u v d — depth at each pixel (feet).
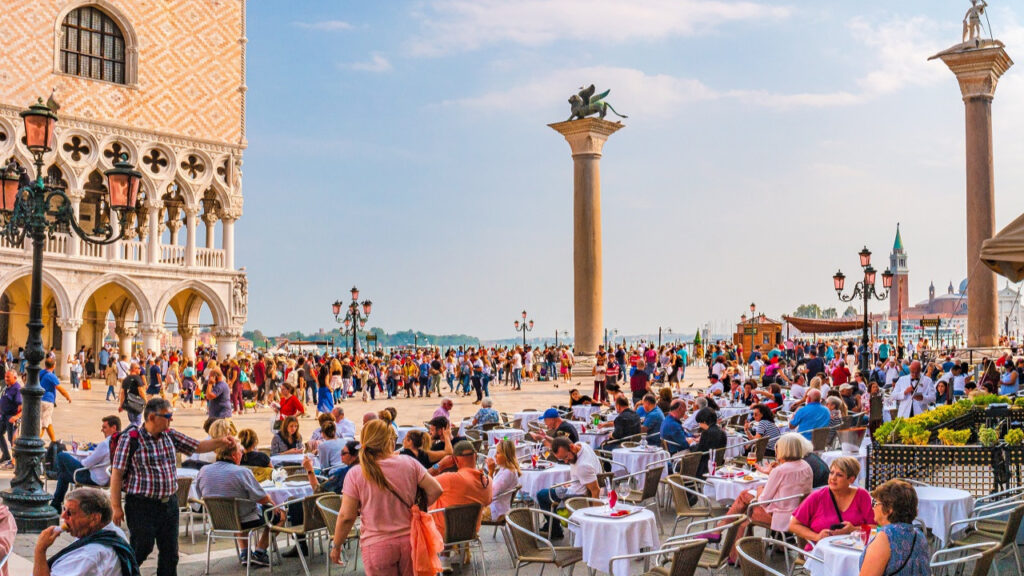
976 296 118.21
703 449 57.62
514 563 44.68
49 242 157.58
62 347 159.94
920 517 39.68
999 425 55.31
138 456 34.68
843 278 126.41
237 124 182.70
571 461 48.16
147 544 34.68
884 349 170.60
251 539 44.91
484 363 164.14
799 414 65.16
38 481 51.21
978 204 118.73
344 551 48.14
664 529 51.88
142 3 170.09
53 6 160.25
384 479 28.45
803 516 35.14
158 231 172.35
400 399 147.95
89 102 163.53
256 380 134.51
